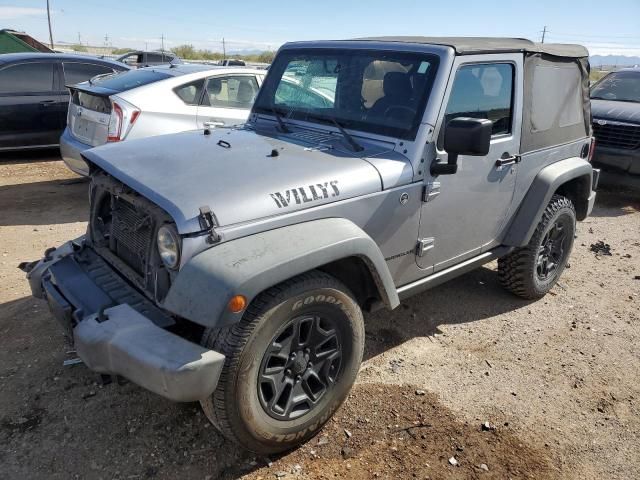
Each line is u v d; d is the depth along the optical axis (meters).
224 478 2.53
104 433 2.77
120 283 2.80
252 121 3.88
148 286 2.58
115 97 5.95
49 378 3.17
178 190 2.41
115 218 2.94
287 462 2.64
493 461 2.70
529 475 2.63
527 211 3.97
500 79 3.48
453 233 3.45
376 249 2.72
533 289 4.34
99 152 2.98
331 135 3.30
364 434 2.84
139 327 2.29
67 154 6.56
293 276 2.37
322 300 2.54
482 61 3.27
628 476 2.67
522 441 2.86
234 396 2.31
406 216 3.04
